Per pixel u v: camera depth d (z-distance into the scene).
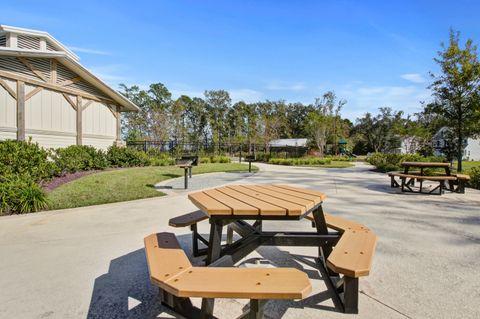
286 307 1.93
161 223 4.07
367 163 22.27
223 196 2.50
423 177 6.55
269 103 54.41
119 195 5.92
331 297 2.07
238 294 1.34
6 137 8.76
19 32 10.32
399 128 24.80
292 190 2.90
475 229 3.76
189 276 1.54
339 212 4.73
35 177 6.29
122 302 1.99
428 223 4.06
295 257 2.85
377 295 2.07
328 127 28.84
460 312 1.84
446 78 10.98
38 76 9.67
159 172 10.27
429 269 2.52
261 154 23.95
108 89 12.45
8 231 3.64
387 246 3.10
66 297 2.05
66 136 10.82
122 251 2.98
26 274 2.43
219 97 49.38
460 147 11.12
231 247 2.41
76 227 3.84
